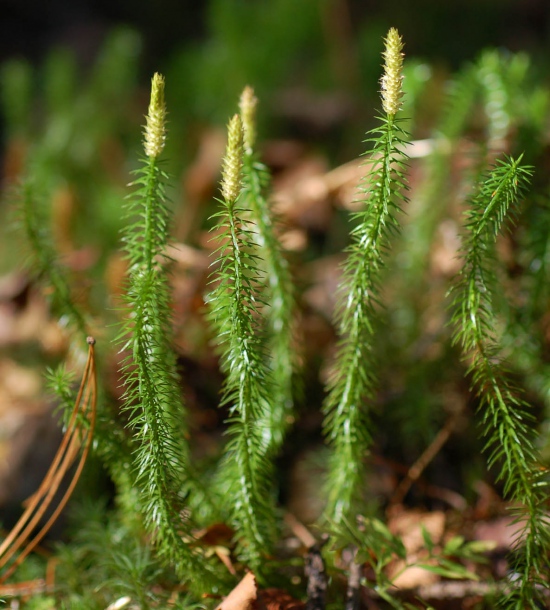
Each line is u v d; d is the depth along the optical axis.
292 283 0.41
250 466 0.35
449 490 0.45
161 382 0.33
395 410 0.48
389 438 0.47
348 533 0.36
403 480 0.45
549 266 0.42
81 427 0.37
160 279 0.34
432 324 0.52
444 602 0.38
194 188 0.68
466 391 0.48
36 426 0.50
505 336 0.43
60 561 0.41
